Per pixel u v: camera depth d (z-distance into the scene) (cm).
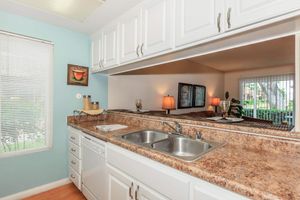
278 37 98
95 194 166
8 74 181
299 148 97
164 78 305
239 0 90
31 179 199
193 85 336
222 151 109
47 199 191
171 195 93
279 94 311
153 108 293
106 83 254
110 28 197
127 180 124
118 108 264
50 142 212
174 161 91
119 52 182
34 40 196
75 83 229
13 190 188
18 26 185
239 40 106
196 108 341
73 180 211
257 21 84
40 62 202
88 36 242
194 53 135
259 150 111
